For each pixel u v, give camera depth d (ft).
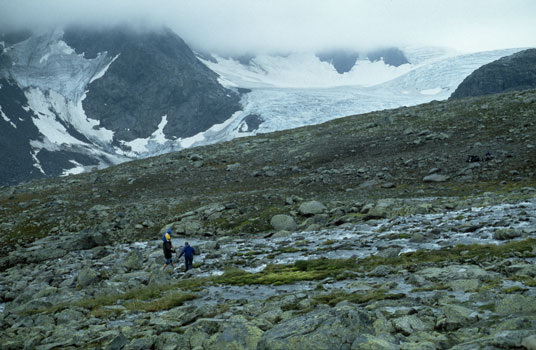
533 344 20.45
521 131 211.82
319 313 30.22
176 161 303.68
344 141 279.08
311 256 83.71
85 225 166.91
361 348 24.20
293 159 260.62
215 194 203.41
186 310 47.57
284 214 149.59
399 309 34.65
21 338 43.09
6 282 99.76
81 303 61.31
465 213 105.60
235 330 30.60
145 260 110.63
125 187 239.30
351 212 139.85
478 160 181.78
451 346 24.36
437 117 286.25
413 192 157.99
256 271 77.51
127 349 33.14
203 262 94.94
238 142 359.25
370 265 66.23
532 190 126.11
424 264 59.57
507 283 41.01
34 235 160.15
